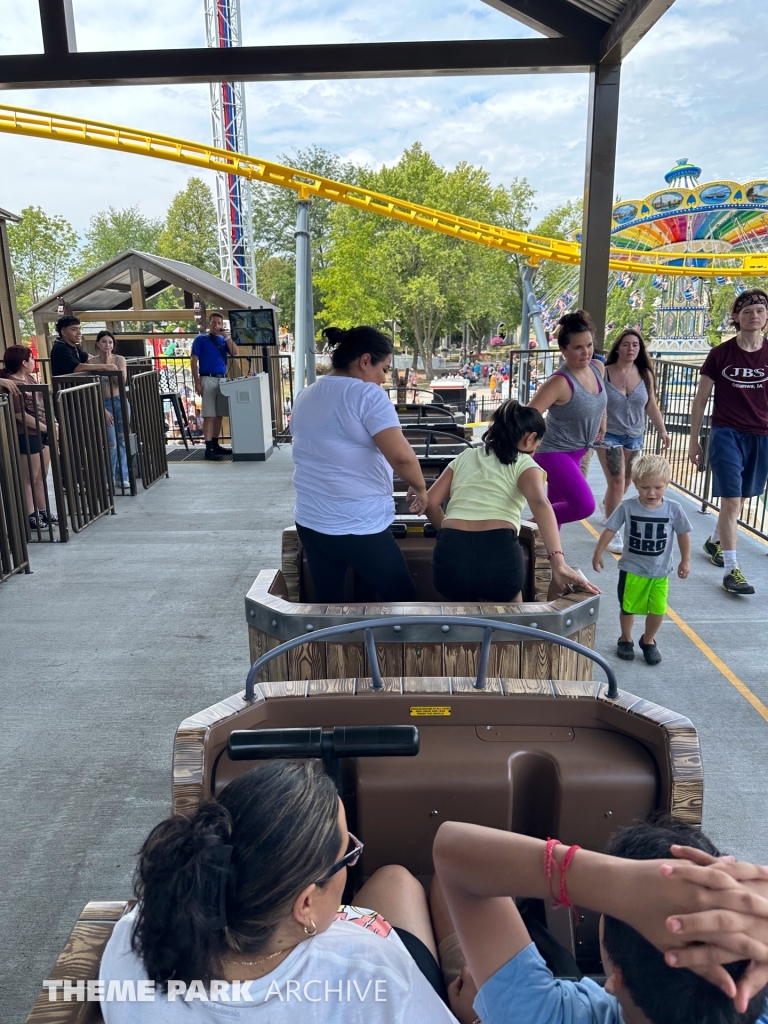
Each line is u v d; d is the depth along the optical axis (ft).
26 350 22.43
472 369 189.88
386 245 173.17
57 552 20.26
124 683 12.89
